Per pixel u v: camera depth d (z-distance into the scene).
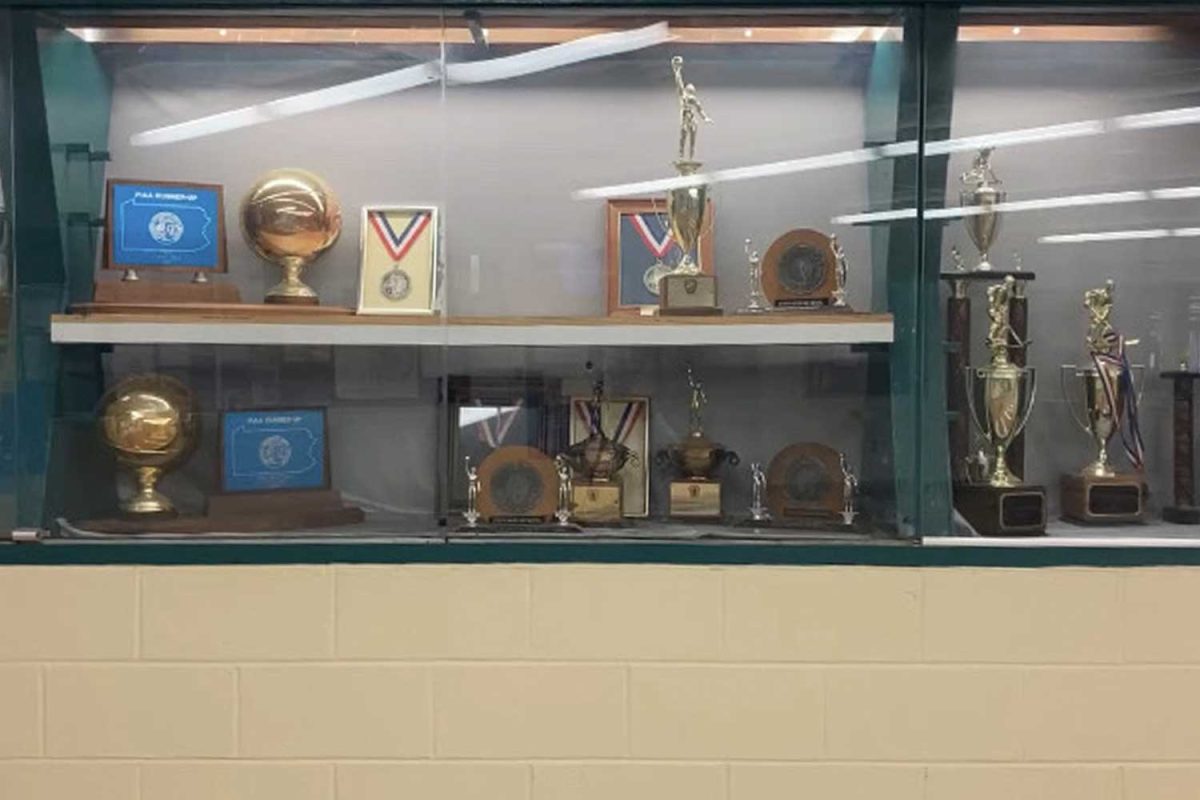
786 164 1.98
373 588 1.80
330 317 1.92
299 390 1.95
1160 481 1.95
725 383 1.94
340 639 1.80
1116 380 1.96
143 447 1.91
